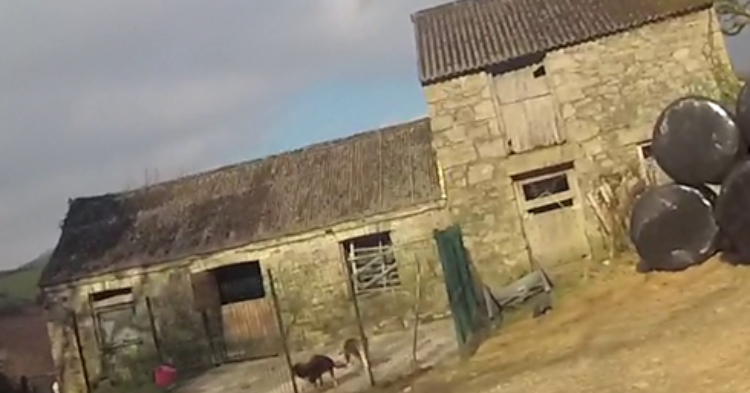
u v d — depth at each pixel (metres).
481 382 9.84
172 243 21.02
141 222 22.48
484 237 18.06
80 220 23.42
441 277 18.86
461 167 18.23
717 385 6.86
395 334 18.30
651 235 13.16
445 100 18.31
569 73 17.84
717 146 12.17
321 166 22.00
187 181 23.58
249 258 20.12
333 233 19.58
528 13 20.00
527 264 17.78
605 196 17.50
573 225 17.81
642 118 17.50
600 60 17.72
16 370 26.28
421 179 19.70
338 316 19.55
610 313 11.91
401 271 19.16
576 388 8.09
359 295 19.48
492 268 17.94
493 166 18.08
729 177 11.69
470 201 18.19
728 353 7.74
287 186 21.69
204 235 20.86
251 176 22.75
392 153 21.34
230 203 21.89
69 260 21.78
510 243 17.94
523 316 14.42
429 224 18.97
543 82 18.14
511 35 19.02
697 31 17.33
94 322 20.97
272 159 23.08
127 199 23.75
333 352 18.03
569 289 15.21
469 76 18.16
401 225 19.17
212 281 20.55
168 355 20.55
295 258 19.86
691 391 6.90
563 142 17.88
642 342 9.32
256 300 20.22
